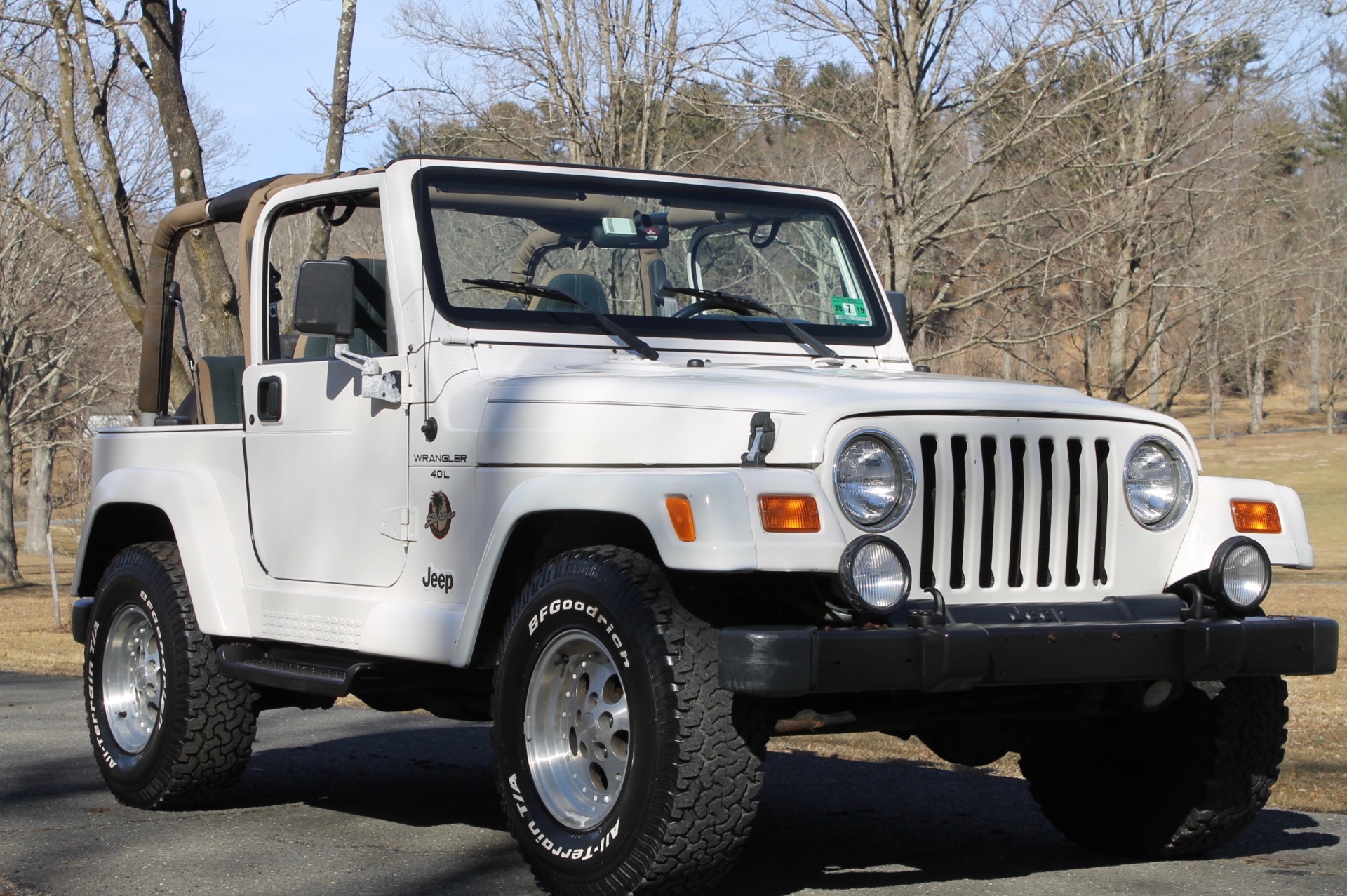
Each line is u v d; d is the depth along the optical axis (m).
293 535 5.23
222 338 10.23
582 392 4.28
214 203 6.10
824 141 12.52
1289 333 17.05
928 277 12.38
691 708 3.71
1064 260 12.39
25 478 48.88
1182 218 13.45
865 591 3.67
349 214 5.33
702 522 3.63
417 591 4.70
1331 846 4.96
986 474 4.11
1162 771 4.67
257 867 4.52
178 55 10.88
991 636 3.76
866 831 5.17
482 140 13.15
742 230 5.44
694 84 12.48
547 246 5.05
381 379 4.80
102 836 5.04
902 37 11.22
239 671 5.30
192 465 5.75
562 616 4.03
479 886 4.25
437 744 7.43
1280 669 4.16
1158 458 4.36
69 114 11.09
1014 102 11.61
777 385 4.10
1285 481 54.81
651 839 3.71
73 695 9.67
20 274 27.88
